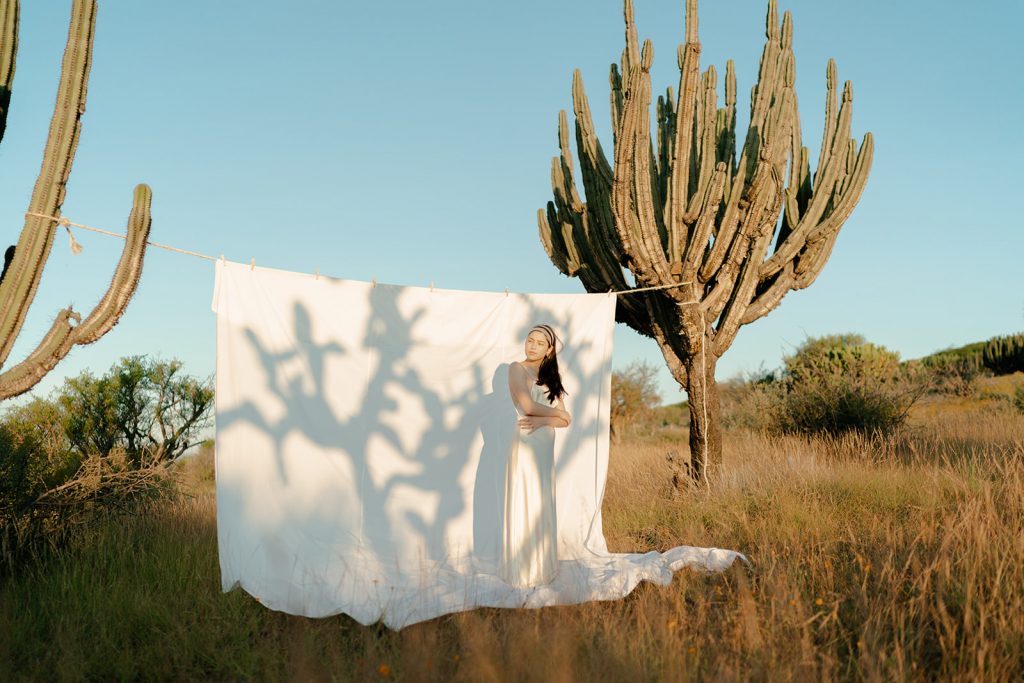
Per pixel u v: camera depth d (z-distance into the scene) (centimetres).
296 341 472
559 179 795
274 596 416
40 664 348
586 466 570
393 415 504
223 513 427
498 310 560
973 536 399
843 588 384
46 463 566
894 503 558
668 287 665
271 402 456
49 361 388
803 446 916
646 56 618
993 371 2053
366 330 502
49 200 390
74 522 540
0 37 402
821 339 1666
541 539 444
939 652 315
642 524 630
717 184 636
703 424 722
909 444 863
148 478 643
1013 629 311
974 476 591
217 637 365
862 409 1045
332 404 480
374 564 466
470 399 534
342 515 471
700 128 729
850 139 761
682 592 390
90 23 404
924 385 1184
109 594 423
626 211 637
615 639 329
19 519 518
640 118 619
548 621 376
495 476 530
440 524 507
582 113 744
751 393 1320
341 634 387
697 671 304
